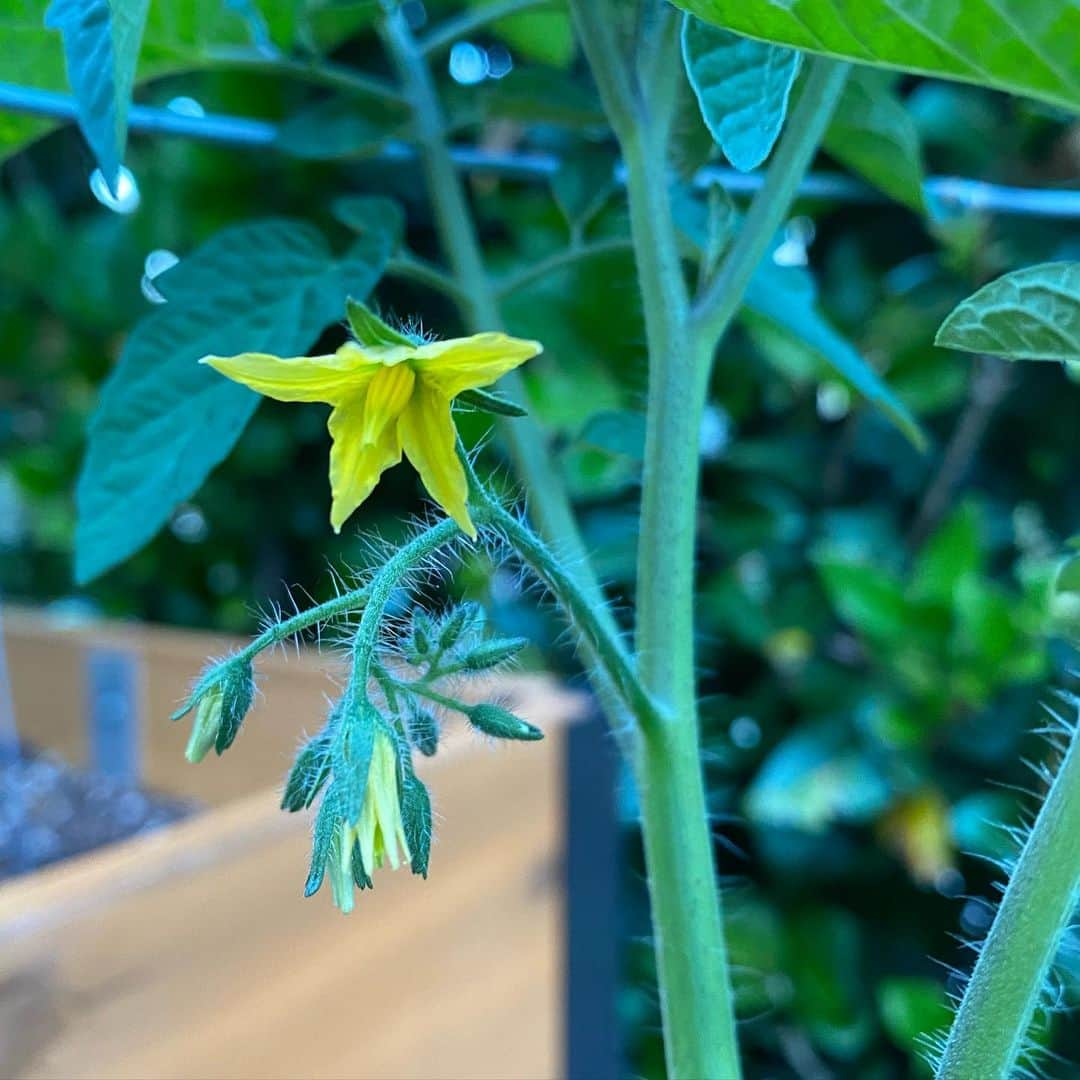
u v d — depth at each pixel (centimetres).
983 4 8
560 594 10
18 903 13
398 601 13
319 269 13
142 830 20
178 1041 14
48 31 13
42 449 35
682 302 12
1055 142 26
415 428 8
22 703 26
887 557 28
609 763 21
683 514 11
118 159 9
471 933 18
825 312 28
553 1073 20
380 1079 16
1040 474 29
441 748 17
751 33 8
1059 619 14
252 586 34
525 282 16
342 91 19
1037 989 9
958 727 25
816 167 25
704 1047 10
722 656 30
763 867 29
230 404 12
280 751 22
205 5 15
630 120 12
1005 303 9
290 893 15
